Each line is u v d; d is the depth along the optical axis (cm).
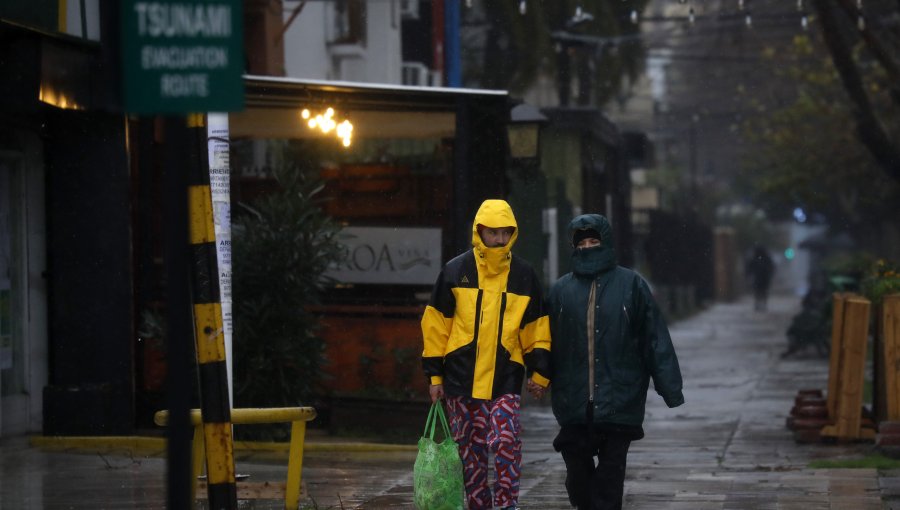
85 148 3169
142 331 3234
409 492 2430
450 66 4581
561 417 1909
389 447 3098
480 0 6881
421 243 3878
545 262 5400
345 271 3934
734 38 7625
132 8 1083
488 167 3669
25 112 2980
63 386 3159
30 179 3195
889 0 6394
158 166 3381
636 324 1891
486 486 2005
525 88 7125
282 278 3144
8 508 2222
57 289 3184
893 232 11481
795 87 9281
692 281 12388
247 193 3984
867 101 5219
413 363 3538
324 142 4044
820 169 8144
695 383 5216
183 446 1109
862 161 8012
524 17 6862
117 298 3159
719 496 2425
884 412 3253
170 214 1113
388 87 3309
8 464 2772
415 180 3912
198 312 1816
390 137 3553
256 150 4109
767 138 8381
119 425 3141
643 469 2877
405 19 7350
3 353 3127
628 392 1877
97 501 2286
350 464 2867
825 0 5097
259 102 3369
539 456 3120
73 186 3175
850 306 3262
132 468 2712
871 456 3055
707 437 3516
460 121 3462
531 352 1941
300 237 3183
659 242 10094
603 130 7112
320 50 6066
